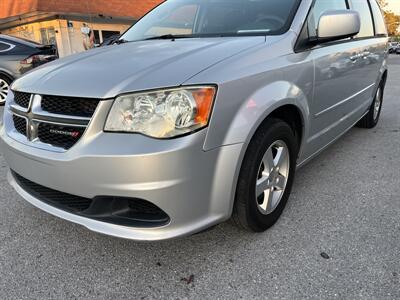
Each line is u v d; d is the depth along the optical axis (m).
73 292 2.07
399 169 3.71
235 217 2.37
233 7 3.10
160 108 1.89
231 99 2.03
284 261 2.28
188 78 1.95
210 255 2.36
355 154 4.18
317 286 2.06
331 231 2.59
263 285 2.09
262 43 2.44
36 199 2.36
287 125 2.50
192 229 2.03
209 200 2.05
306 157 3.00
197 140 1.91
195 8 3.29
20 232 2.65
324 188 3.28
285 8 2.83
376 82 4.71
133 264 2.29
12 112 2.48
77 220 2.11
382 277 2.12
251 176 2.24
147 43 2.83
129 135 1.89
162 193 1.89
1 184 3.47
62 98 2.07
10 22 18.61
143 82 1.96
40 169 2.14
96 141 1.91
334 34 2.67
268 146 2.34
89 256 2.38
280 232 2.58
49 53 8.23
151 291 2.07
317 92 2.81
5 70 7.66
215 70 2.04
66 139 2.05
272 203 2.58
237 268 2.23
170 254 2.38
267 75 2.27
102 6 18.41
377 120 5.42
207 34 2.91
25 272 2.23
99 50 2.80
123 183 1.89
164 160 1.85
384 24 4.98
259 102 2.16
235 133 2.04
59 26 17.30
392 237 2.51
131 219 2.03
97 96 1.94
